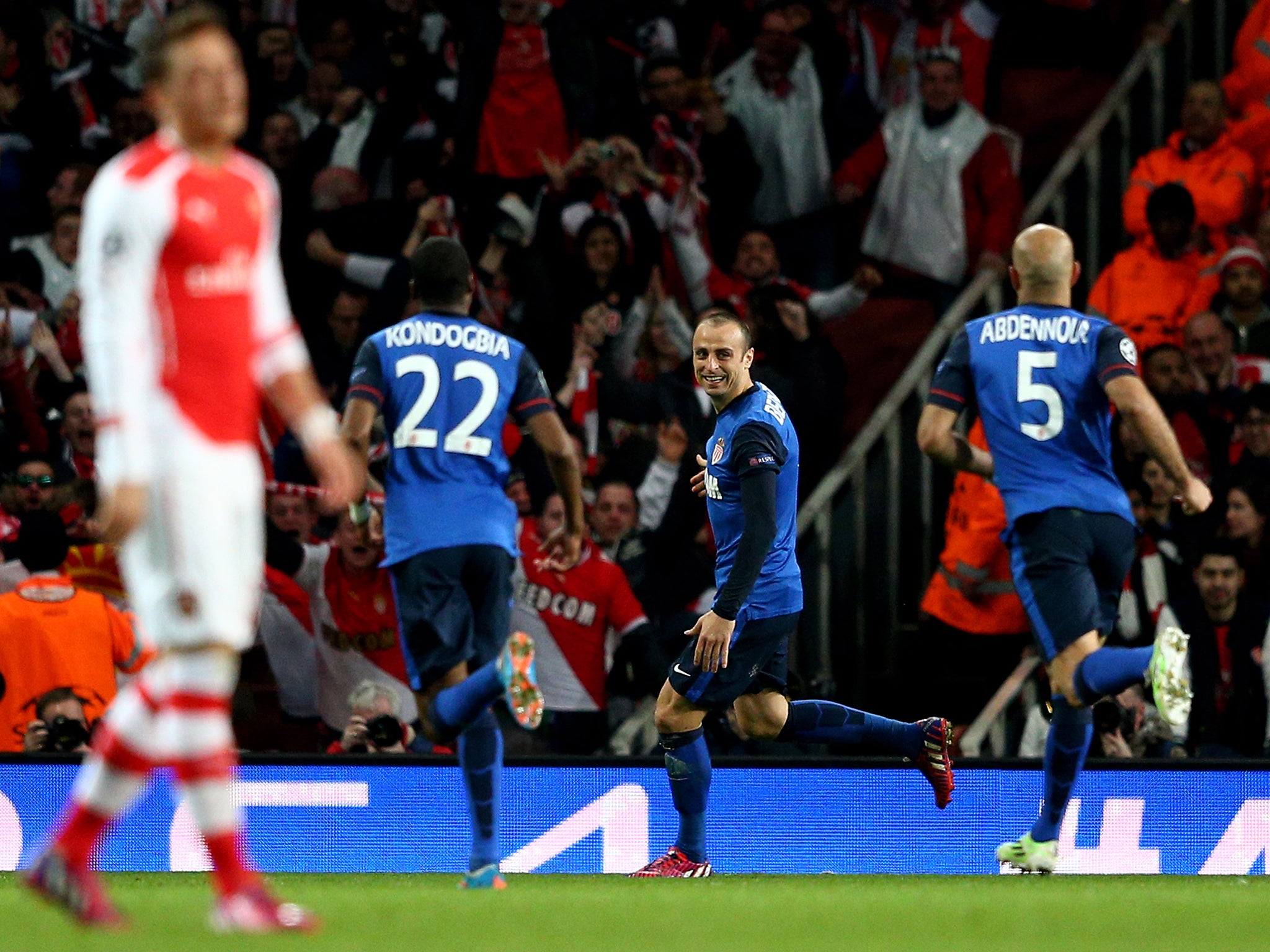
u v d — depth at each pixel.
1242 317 35.66
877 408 37.03
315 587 28.45
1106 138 39.28
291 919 11.38
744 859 23.09
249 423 12.02
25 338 33.62
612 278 35.44
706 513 32.09
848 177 38.59
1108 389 19.84
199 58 11.74
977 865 23.09
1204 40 41.50
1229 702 27.09
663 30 41.06
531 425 18.67
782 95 39.19
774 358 34.09
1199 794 23.08
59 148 38.38
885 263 38.28
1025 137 41.59
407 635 17.94
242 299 11.90
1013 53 41.59
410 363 18.16
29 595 25.02
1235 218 37.31
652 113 38.94
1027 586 20.09
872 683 31.97
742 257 36.81
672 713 20.12
